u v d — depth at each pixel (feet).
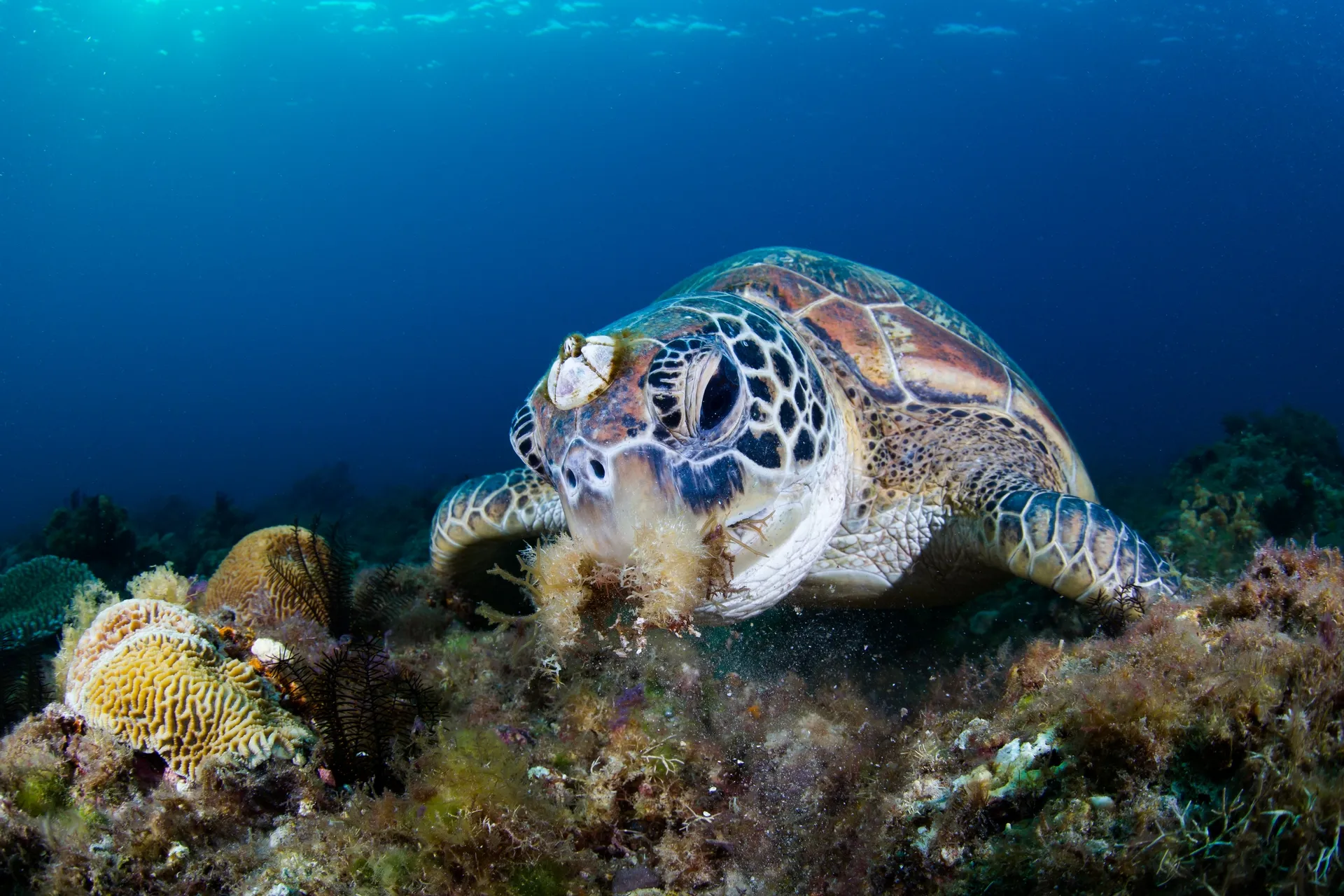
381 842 1.34
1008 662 1.62
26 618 2.13
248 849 1.33
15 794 1.33
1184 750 1.13
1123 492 5.47
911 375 2.18
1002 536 1.86
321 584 1.96
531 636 1.70
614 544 1.46
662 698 1.62
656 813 1.50
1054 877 1.13
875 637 2.16
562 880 1.37
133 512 12.19
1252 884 1.06
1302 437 4.98
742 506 1.55
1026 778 1.20
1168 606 1.38
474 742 1.41
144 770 1.40
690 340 1.54
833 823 1.41
